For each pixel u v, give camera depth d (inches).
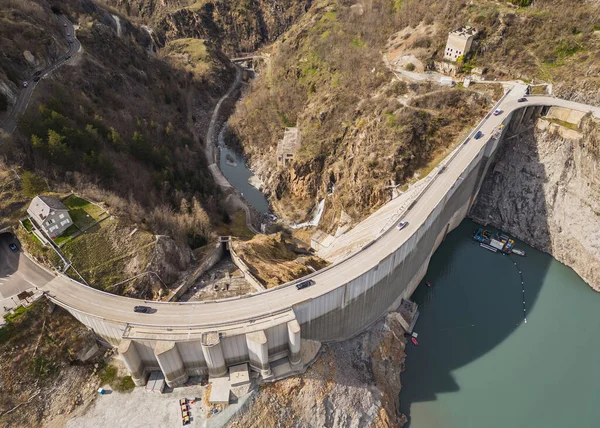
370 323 3390.7
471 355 3383.4
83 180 3331.7
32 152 3304.6
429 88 4785.9
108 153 3801.7
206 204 4505.4
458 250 4360.2
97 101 4569.4
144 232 3085.6
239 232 4377.5
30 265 2829.7
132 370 2500.0
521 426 2950.3
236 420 2484.0
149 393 2561.5
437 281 4033.0
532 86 4507.9
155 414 2468.0
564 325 3612.2
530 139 4335.6
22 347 2456.9
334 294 2837.1
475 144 4055.1
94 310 2610.7
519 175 4411.9
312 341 2987.2
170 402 2529.5
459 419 2984.7
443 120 4515.3
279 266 3393.2
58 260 2800.2
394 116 4616.1
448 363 3326.8
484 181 4675.2
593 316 3683.6
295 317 2620.6
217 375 2642.7
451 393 3132.4
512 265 4175.7
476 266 4175.7
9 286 2691.9
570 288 3922.2
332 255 4092.0
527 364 3326.8
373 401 2864.2
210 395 2541.8
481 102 4510.3
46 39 4591.5
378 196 4360.2
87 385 2566.4
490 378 3228.3
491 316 3693.4
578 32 4510.3
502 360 3346.5
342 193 4800.7
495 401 3083.2
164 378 2637.8
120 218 3095.5
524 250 4335.6
